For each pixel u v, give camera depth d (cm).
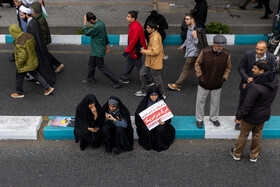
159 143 527
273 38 793
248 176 485
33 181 474
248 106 441
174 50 923
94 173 488
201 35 637
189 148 543
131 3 1229
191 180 477
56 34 973
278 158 521
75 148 542
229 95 700
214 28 955
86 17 657
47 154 527
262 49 476
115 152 527
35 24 668
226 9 1166
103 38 677
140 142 543
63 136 559
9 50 898
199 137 566
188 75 723
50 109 642
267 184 471
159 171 493
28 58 629
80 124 518
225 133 559
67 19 1069
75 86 729
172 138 546
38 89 714
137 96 692
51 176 483
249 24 1032
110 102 504
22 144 549
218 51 488
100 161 512
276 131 557
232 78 768
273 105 662
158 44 608
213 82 514
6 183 470
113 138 531
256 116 453
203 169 497
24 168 498
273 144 553
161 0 1262
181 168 499
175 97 690
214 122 568
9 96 684
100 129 525
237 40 949
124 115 525
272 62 498
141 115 521
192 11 854
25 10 657
